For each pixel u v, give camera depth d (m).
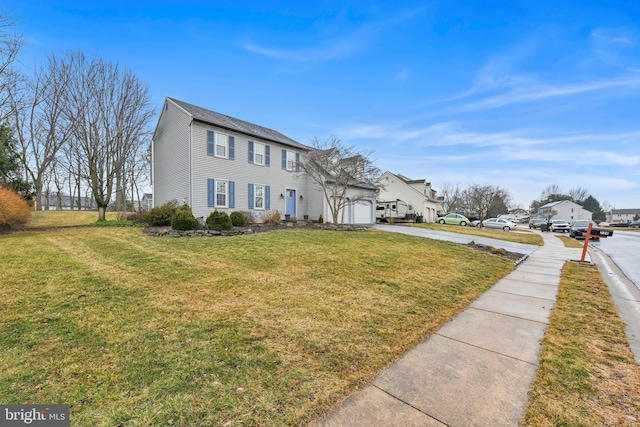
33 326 3.16
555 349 3.15
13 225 11.44
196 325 3.33
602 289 5.82
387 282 5.54
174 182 15.70
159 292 4.34
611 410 2.14
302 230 11.85
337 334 3.33
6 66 14.09
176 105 15.28
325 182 16.81
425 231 17.88
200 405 2.06
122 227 11.97
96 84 14.41
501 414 2.08
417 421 1.99
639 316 4.36
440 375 2.60
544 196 77.62
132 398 2.10
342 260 6.91
